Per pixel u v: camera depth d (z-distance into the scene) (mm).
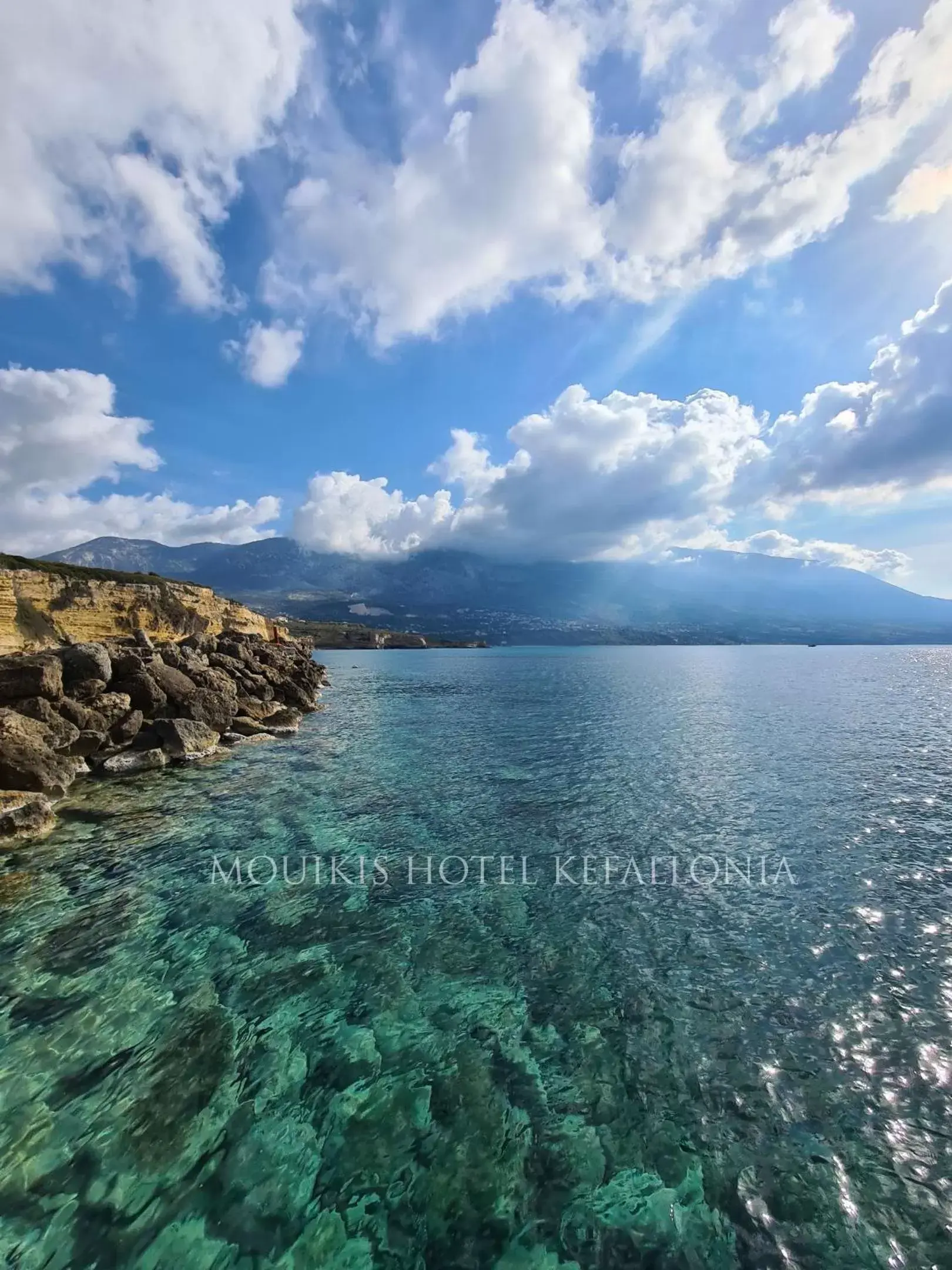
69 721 29266
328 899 15578
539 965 12500
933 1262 6516
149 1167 7621
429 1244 6738
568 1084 9141
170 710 36000
